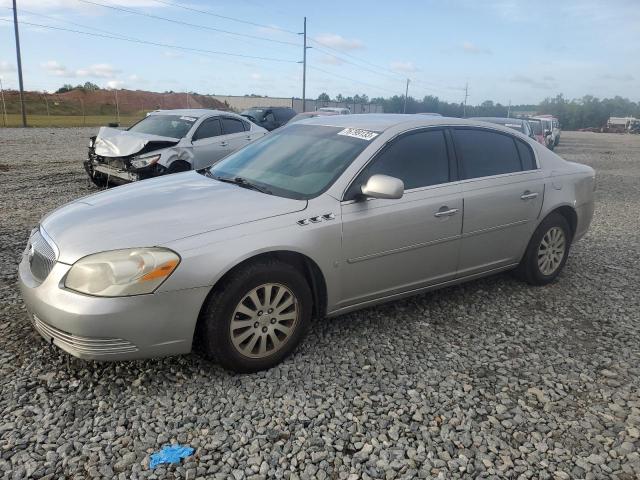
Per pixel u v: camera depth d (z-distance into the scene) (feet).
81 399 9.77
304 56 163.32
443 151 13.83
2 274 15.88
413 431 9.29
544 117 107.34
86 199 12.35
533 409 10.14
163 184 12.94
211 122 32.55
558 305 15.38
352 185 11.93
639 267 19.42
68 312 9.23
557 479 8.30
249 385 10.48
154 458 8.32
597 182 45.75
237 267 10.32
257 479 8.02
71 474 7.92
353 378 10.93
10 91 134.21
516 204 14.99
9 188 31.30
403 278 12.98
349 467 8.36
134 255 9.45
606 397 10.65
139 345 9.57
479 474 8.33
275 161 13.44
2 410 9.34
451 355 12.12
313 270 11.46
